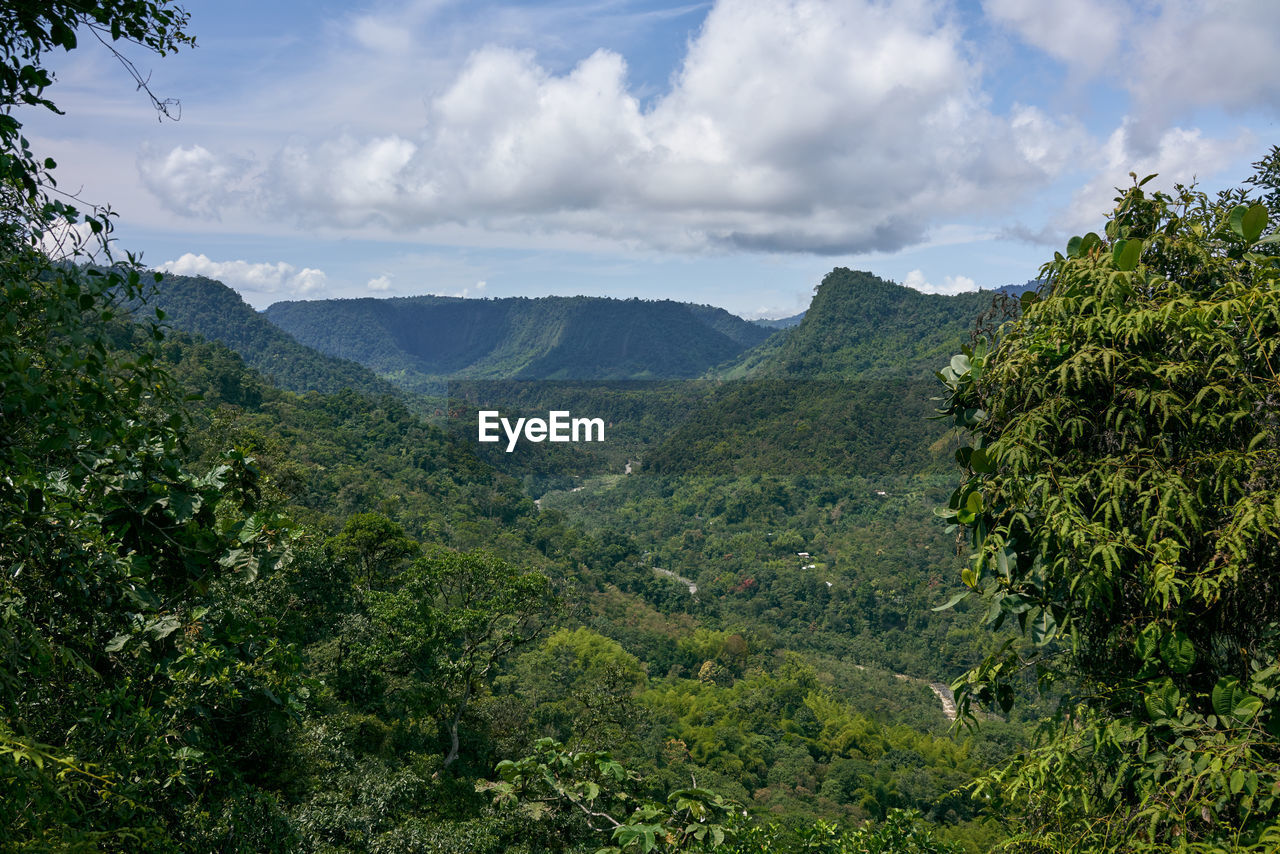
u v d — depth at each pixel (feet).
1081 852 5.85
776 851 10.94
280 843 11.96
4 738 5.14
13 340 5.83
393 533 67.77
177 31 7.35
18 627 6.75
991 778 6.56
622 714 61.41
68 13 6.88
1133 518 5.74
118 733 8.79
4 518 6.78
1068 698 6.32
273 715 11.14
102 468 6.90
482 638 57.00
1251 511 5.05
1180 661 5.34
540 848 31.63
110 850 7.70
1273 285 5.59
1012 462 6.06
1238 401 5.49
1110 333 5.98
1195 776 5.03
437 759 51.90
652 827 7.34
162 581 7.84
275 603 44.88
